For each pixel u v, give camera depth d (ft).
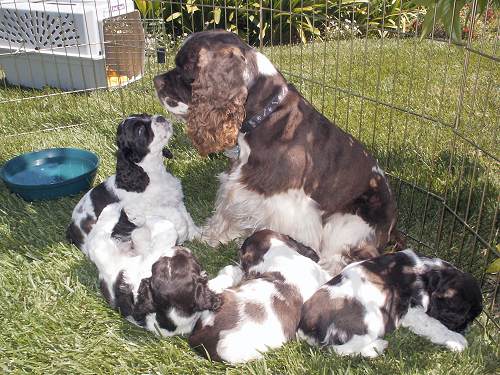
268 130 2.93
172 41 6.35
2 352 2.47
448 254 3.13
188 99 3.01
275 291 2.48
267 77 2.91
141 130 2.97
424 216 3.29
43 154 3.93
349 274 2.49
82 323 2.62
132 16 5.47
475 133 4.21
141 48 5.37
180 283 2.39
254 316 2.39
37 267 2.96
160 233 2.79
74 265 3.01
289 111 2.93
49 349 2.50
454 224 3.14
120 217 2.92
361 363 2.37
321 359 2.38
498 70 5.56
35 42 5.41
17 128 4.64
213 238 3.33
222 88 2.82
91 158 3.88
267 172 2.97
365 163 3.07
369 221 3.09
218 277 2.77
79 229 3.08
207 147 2.95
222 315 2.40
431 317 2.54
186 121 3.14
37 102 5.07
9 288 2.82
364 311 2.39
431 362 2.40
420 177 3.70
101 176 3.95
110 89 5.33
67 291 2.81
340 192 3.03
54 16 5.23
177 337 2.51
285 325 2.44
